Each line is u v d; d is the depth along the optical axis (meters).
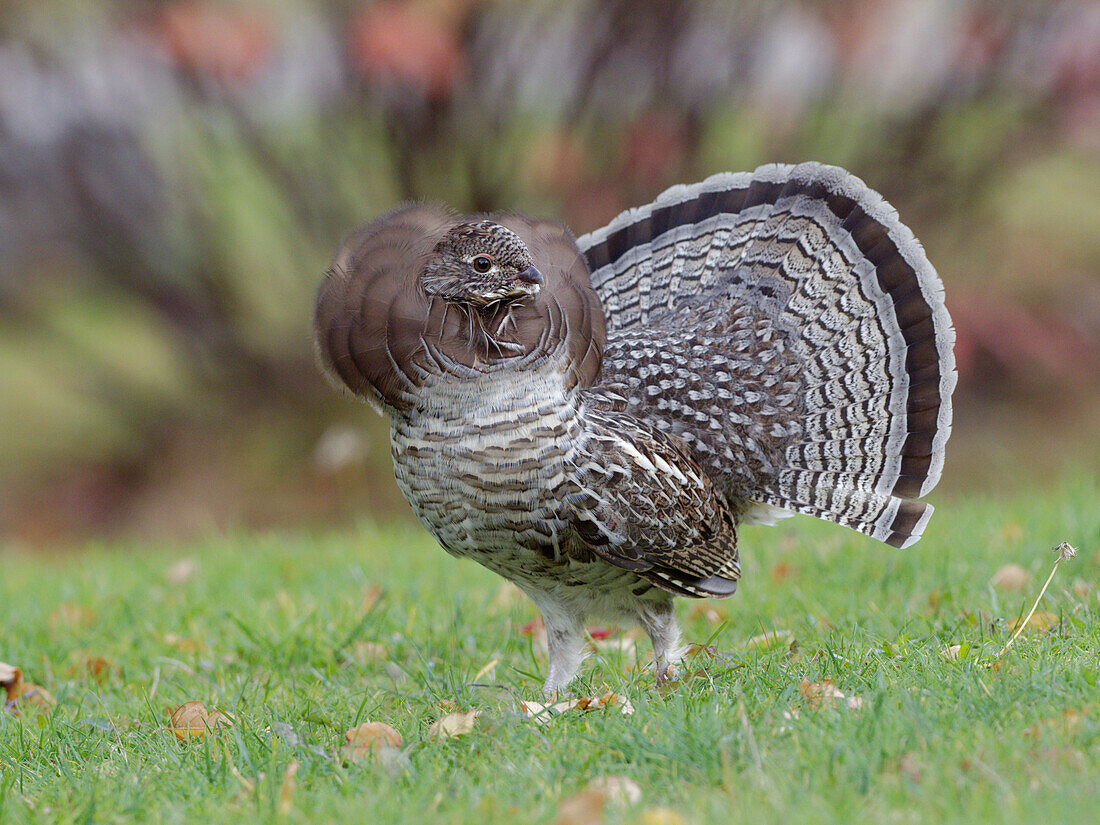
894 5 21.22
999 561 10.58
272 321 24.80
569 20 21.03
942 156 22.80
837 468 8.80
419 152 21.84
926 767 5.79
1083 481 13.81
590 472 7.77
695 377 8.62
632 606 8.51
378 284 7.73
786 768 5.91
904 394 8.69
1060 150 23.47
